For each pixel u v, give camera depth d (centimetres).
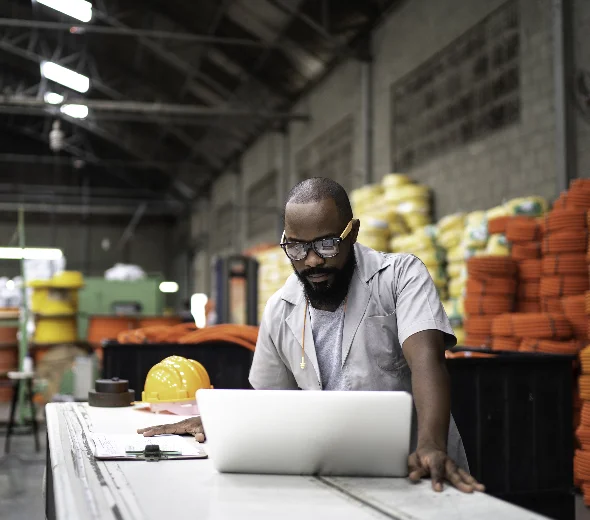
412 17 1073
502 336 635
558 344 592
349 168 1320
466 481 164
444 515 140
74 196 2767
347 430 170
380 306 219
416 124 1066
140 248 3008
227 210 2308
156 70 1788
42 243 2883
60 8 1164
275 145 1778
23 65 1969
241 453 175
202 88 1777
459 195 943
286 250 208
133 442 215
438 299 214
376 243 959
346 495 157
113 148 2548
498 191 853
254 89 1672
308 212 201
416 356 202
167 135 2191
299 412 172
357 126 1273
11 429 866
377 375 220
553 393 418
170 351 515
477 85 901
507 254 711
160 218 3048
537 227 667
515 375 411
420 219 982
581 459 523
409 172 1085
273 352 232
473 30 908
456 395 404
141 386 517
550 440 416
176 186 2702
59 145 1959
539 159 775
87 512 140
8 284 1700
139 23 1569
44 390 1130
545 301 642
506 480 405
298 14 1226
